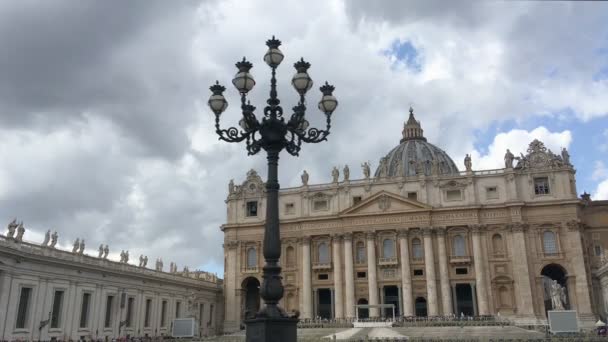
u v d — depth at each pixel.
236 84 20.30
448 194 89.12
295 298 93.62
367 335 57.38
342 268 91.12
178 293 85.56
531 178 86.88
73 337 60.75
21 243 54.25
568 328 53.28
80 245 63.97
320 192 95.25
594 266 85.31
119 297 69.94
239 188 101.31
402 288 87.00
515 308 82.44
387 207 90.06
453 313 84.62
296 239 95.31
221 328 98.75
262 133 19.86
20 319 54.16
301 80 20.58
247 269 96.75
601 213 88.50
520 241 84.25
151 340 64.38
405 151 137.50
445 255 86.50
